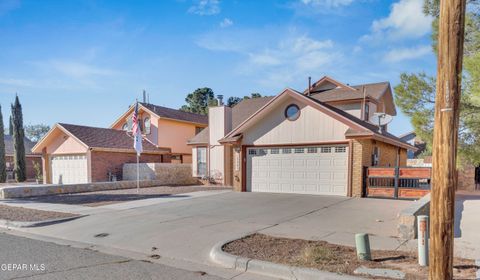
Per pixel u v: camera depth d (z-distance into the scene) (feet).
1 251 22.02
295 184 49.85
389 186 43.21
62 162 76.48
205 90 180.86
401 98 26.89
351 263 17.22
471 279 15.05
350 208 35.88
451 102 12.84
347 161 45.52
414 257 18.24
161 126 82.69
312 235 24.16
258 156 53.36
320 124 47.55
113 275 17.20
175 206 38.93
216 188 61.11
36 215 34.30
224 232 25.77
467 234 23.77
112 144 73.97
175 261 19.67
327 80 74.54
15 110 94.73
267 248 20.43
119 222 30.63
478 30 24.49
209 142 70.28
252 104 79.36
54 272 17.65
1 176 91.20
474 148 24.63
